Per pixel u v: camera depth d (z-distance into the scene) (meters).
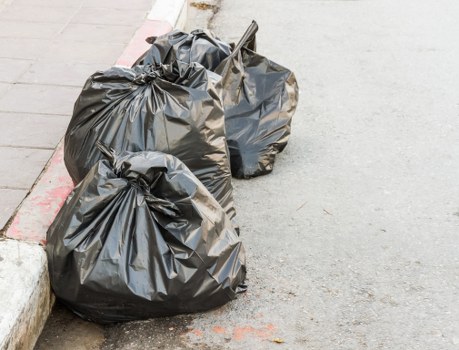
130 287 2.28
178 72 2.72
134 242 2.31
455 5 5.37
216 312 2.48
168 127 2.62
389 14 5.20
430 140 3.51
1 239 2.47
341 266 2.70
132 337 2.39
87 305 2.35
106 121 2.67
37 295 2.31
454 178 3.22
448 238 2.84
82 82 3.60
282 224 2.92
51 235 2.37
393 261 2.72
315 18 5.12
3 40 4.03
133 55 3.84
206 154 2.67
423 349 2.36
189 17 5.08
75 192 2.38
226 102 3.18
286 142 3.26
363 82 4.09
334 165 3.31
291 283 2.62
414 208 3.02
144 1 4.68
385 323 2.46
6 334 2.13
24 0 4.64
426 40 4.70
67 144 2.77
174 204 2.33
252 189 3.14
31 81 3.60
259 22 5.02
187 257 2.31
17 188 2.81
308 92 3.97
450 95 3.95
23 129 3.19
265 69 3.27
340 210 3.01
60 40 4.05
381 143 3.49
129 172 2.34
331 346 2.37
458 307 2.52
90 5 4.59
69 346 2.38
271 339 2.39
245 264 2.49
